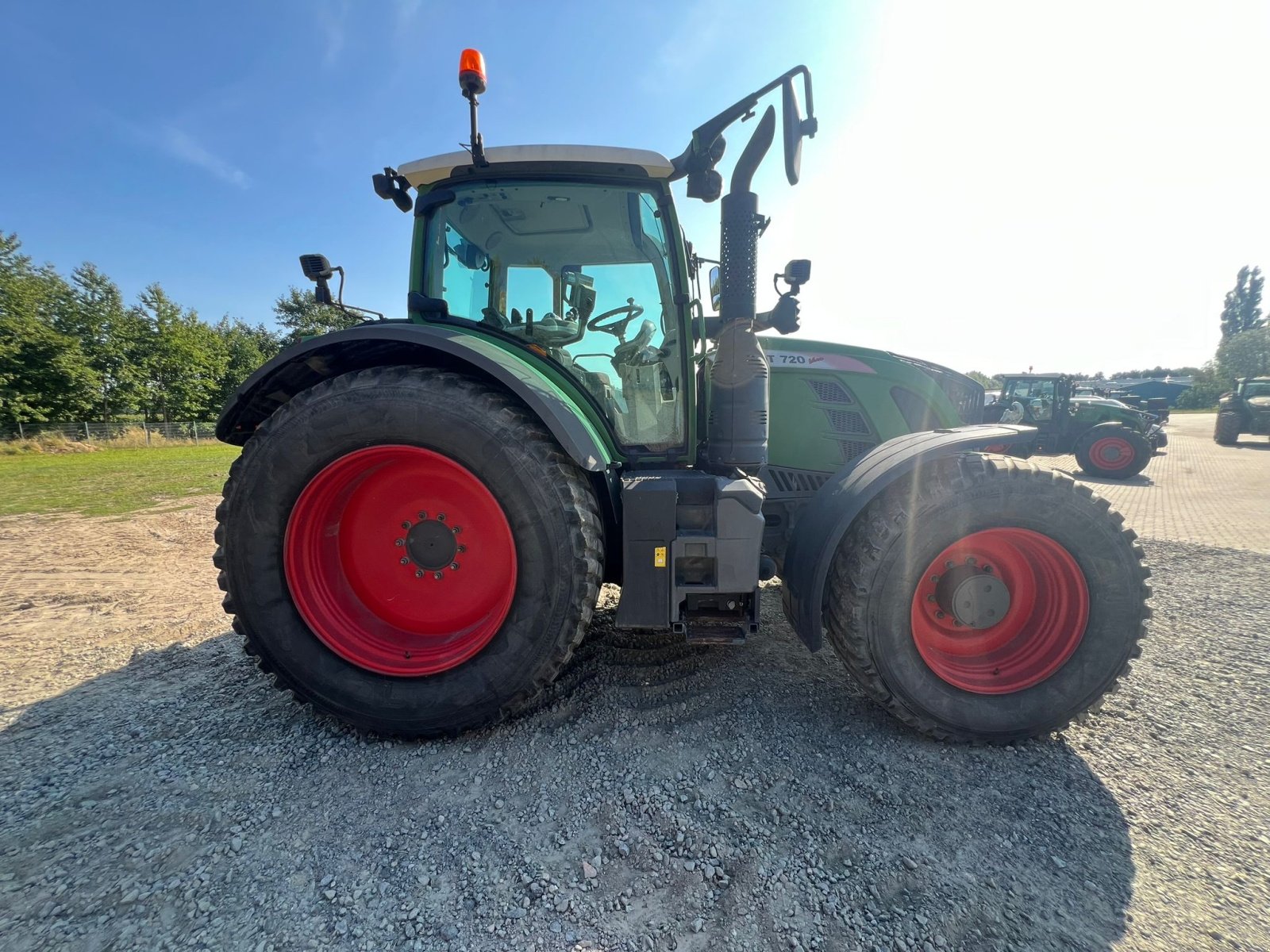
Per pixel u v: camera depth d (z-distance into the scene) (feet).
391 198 8.22
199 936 4.22
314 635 6.75
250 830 5.28
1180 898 4.63
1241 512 21.17
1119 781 6.08
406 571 7.29
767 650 9.09
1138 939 4.28
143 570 13.94
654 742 6.67
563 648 6.55
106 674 8.32
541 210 8.42
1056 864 4.98
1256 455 41.34
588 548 6.53
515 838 5.20
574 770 6.16
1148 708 7.51
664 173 7.98
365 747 6.59
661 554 6.62
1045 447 36.40
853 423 9.58
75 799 5.65
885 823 5.43
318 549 7.09
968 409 11.66
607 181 8.03
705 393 8.98
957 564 7.12
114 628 10.09
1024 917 4.45
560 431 6.53
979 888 4.72
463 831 5.29
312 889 4.65
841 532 6.59
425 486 7.13
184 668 8.53
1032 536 6.80
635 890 4.66
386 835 5.24
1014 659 7.06
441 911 4.47
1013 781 6.07
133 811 5.50
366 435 6.56
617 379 9.02
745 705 7.46
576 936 4.27
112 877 4.73
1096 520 6.62
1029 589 7.20
